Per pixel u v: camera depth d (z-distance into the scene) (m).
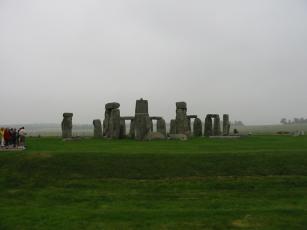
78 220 22.95
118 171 33.50
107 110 65.50
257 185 30.69
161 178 32.34
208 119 72.25
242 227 21.75
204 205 26.11
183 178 32.19
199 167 34.00
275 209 24.69
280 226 21.86
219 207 25.66
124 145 47.41
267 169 33.66
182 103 63.59
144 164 34.59
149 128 58.84
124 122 64.19
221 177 32.22
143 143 50.62
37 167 34.25
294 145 47.12
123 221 22.75
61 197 28.28
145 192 29.47
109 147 44.66
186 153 37.31
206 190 29.91
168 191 29.70
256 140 57.09
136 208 25.48
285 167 33.97
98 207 25.89
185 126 63.38
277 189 29.98
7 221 22.83
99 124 66.19
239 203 26.55
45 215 23.92
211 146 45.59
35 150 41.56
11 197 28.67
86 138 63.53
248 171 33.38
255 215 23.61
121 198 27.94
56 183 31.56
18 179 32.38
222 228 21.61
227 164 34.53
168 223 22.33
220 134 73.00
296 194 28.66
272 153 37.19
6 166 34.62
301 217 23.30
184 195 28.62
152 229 21.44
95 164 34.66
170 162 34.88
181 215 23.66
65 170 33.75
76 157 35.97
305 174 32.91
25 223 22.48
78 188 30.56
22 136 47.44
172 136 60.06
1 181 32.03
